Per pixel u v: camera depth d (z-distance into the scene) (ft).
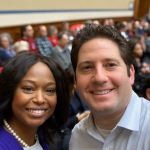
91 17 21.74
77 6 19.49
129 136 2.26
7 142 2.30
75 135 2.87
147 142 2.13
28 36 12.15
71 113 4.49
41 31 12.51
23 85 2.22
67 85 2.72
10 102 2.31
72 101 4.51
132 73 2.40
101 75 2.01
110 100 2.08
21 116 2.27
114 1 24.59
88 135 2.67
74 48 2.36
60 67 2.55
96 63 2.09
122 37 2.26
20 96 2.21
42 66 2.30
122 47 2.19
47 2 16.26
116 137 2.35
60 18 17.94
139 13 32.40
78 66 2.24
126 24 17.80
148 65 9.06
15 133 2.43
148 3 31.09
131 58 2.32
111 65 2.10
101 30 2.22
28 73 2.23
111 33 2.19
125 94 2.18
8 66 2.28
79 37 2.32
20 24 14.39
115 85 2.10
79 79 2.23
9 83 2.21
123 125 2.21
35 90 2.26
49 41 12.95
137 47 7.88
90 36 2.20
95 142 2.60
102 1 22.66
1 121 2.39
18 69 2.20
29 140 2.58
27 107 2.23
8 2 13.19
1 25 13.05
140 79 6.98
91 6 21.30
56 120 2.99
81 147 2.76
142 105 2.40
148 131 2.15
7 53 9.25
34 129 2.58
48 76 2.32
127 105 2.31
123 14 26.99
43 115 2.33
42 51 12.32
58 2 17.31
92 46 2.12
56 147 4.18
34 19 15.47
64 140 4.30
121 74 2.09
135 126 2.20
